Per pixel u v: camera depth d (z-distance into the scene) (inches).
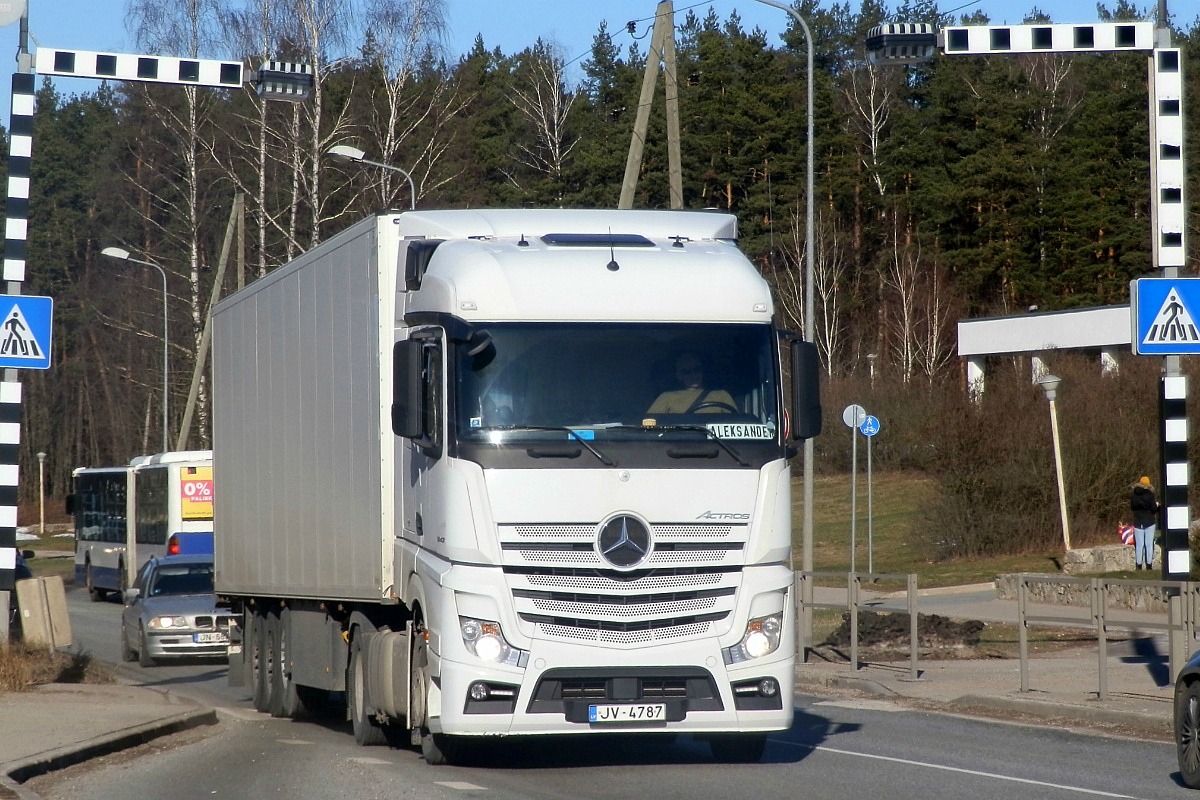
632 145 2459.4
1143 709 1438.2
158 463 3550.7
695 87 7869.1
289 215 4923.7
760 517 1075.9
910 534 4072.3
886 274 7564.0
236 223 4456.2
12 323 1721.2
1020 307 7076.8
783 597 1083.3
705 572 1067.9
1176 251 1568.7
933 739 1338.6
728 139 7593.5
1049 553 3595.0
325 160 4832.7
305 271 1446.9
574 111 7564.0
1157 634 2258.9
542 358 1071.0
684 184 7377.0
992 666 1961.1
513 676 1039.6
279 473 1547.7
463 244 1132.5
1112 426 3644.2
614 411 1067.9
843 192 7519.7
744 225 7367.1
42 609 1804.9
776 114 7564.0
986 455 3720.5
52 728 1338.6
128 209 5698.8
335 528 1353.3
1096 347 4788.4
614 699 1047.6
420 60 4675.2
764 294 1113.4
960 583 3284.9
